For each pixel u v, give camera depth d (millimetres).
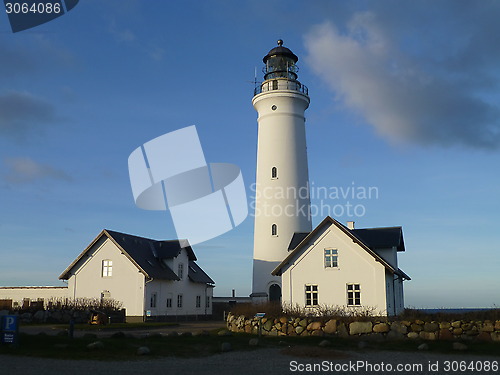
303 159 41750
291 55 43375
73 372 13016
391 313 32188
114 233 41938
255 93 43188
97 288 41031
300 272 32156
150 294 40500
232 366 14758
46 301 42562
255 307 26359
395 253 34156
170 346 18250
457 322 21344
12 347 16531
